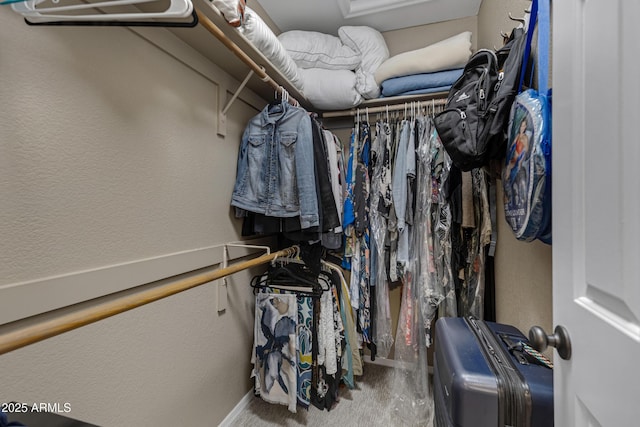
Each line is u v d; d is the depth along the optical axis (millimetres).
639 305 331
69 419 487
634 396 330
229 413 1435
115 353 888
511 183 695
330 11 1790
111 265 861
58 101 736
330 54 1770
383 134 1731
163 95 1047
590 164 427
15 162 656
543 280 812
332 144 1667
